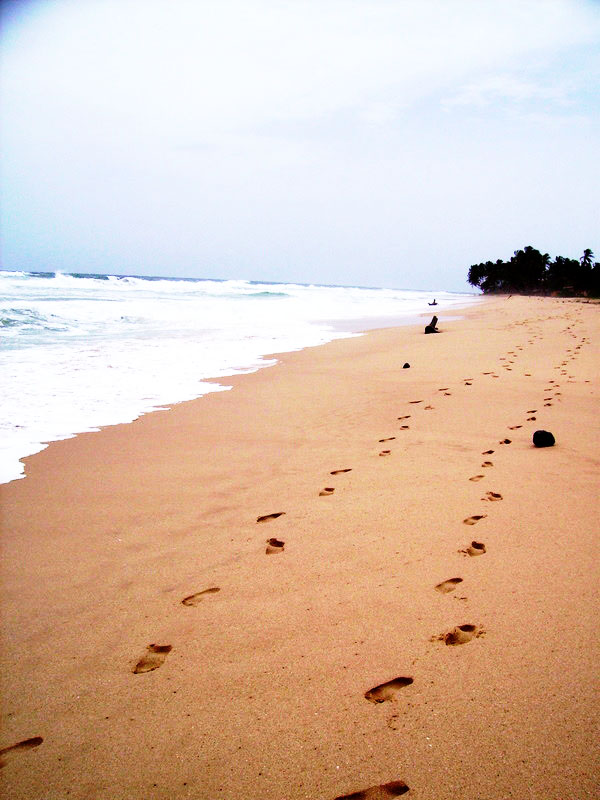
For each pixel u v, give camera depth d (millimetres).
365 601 2564
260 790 1610
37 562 3201
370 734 1773
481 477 4109
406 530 3287
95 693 2104
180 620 2553
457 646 2172
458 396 7402
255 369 10625
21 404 7355
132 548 3350
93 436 5992
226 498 4129
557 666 1993
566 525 3152
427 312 32781
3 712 2037
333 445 5465
